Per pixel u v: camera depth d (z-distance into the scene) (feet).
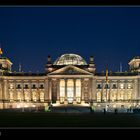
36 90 508.53
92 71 500.74
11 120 146.72
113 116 207.82
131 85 506.48
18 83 510.58
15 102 499.92
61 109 418.72
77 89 497.46
